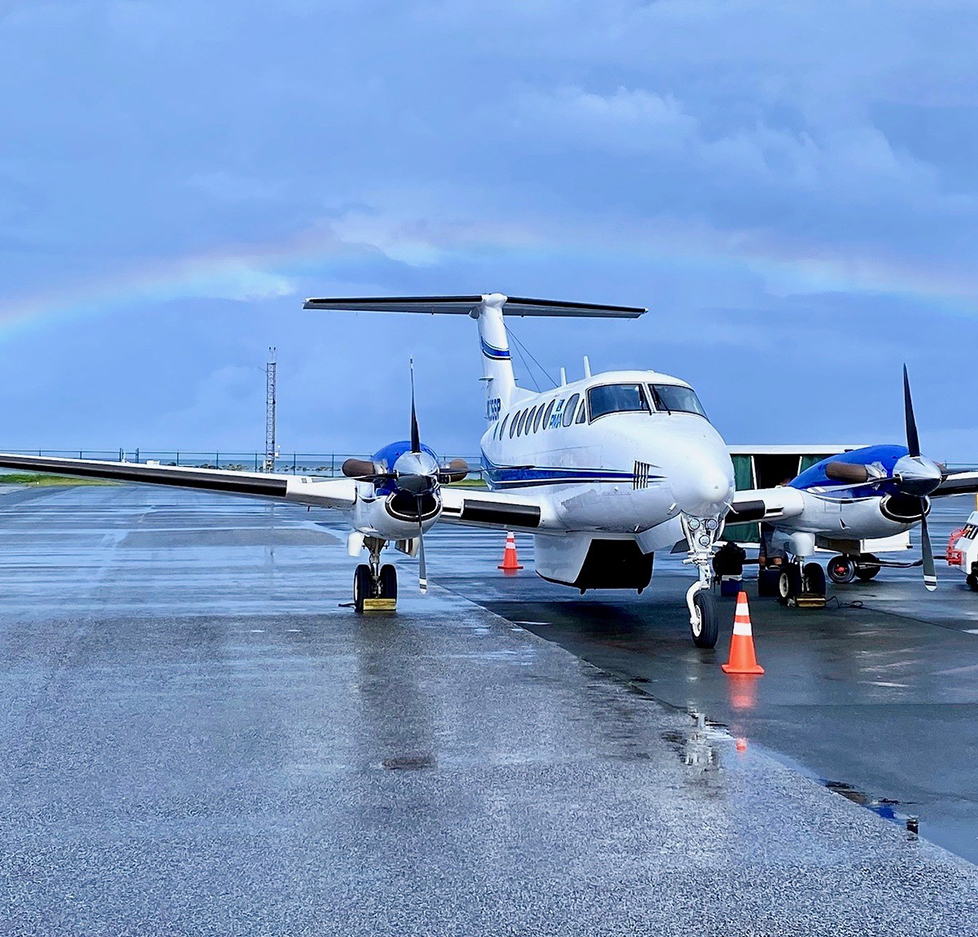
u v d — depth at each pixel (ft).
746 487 73.41
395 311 67.51
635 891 15.56
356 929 14.38
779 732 24.59
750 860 16.69
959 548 58.23
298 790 20.18
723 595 54.65
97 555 75.41
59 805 19.31
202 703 27.58
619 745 23.39
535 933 14.26
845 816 18.67
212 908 14.99
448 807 19.20
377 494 43.96
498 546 92.02
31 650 35.78
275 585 56.80
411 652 35.53
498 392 66.39
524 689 29.43
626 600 51.34
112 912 14.88
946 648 36.94
